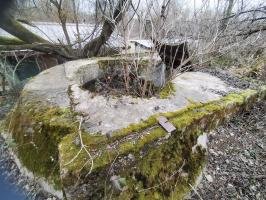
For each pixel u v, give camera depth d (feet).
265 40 16.81
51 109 7.47
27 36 14.49
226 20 13.82
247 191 7.00
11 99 11.23
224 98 9.26
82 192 5.23
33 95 8.34
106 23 12.97
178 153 6.93
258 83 11.64
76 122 6.78
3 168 7.61
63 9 14.49
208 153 8.09
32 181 6.84
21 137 7.52
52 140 6.60
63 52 14.82
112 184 5.57
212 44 9.93
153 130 6.69
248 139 8.97
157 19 7.95
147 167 6.20
